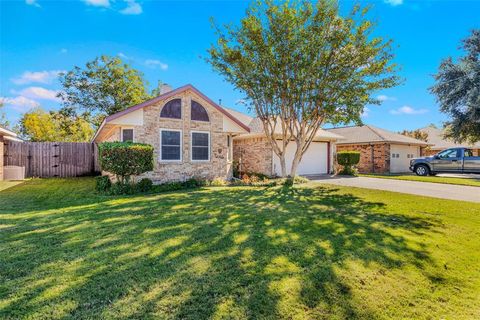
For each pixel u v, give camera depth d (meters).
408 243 4.22
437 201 7.76
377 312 2.51
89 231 4.69
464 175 17.00
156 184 10.94
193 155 11.99
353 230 4.83
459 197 8.53
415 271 3.31
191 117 11.94
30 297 2.64
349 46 9.78
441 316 2.48
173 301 2.59
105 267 3.29
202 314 2.41
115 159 8.83
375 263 3.50
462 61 17.42
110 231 4.69
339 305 2.59
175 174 11.52
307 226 5.04
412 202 7.58
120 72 22.03
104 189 9.49
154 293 2.72
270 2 9.74
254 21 9.85
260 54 10.13
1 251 3.79
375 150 20.34
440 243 4.25
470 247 4.11
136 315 2.38
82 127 26.47
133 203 7.20
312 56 9.84
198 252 3.76
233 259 3.54
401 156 21.19
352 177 15.31
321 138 17.31
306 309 2.52
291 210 6.39
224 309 2.48
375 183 12.23
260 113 11.95
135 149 9.15
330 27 9.94
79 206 6.88
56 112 23.06
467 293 2.87
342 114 10.52
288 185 11.14
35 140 29.48
